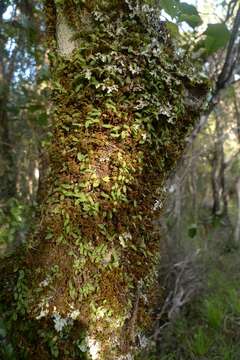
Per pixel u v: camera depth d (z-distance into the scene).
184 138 0.67
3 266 0.63
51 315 0.58
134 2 0.62
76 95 0.60
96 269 0.58
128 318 0.60
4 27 1.51
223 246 2.12
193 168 2.36
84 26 0.61
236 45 1.03
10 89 1.75
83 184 0.59
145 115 0.60
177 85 0.63
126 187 0.60
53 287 0.58
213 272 1.69
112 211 0.59
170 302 1.34
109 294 0.58
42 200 0.67
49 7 0.66
